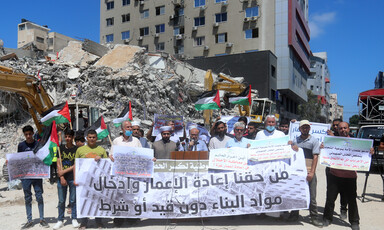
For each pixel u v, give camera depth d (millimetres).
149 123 17719
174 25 46188
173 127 8188
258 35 40938
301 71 49750
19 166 5848
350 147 5754
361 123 19922
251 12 41375
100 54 25312
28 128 6121
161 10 47406
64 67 20781
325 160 5801
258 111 22031
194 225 5805
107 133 9641
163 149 6359
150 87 20609
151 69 23594
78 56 24188
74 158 5934
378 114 20203
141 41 48812
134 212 5719
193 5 44969
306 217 6406
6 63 20344
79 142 6074
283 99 43875
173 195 5801
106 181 5715
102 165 5727
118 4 51000
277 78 39906
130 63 22578
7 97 17562
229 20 42562
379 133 13852
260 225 5762
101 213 5645
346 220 6258
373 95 20000
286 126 7352
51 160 5875
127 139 6230
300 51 45594
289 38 39500
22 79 12219
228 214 5742
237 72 37562
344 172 5719
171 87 22562
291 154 5762
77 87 19547
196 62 39625
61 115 8695
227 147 6191
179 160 5898
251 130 7777
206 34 43938
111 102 18969
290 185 5734
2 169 10727
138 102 19047
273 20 40281
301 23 47969
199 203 5777
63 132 11617
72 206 5824
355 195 5672
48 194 9078
